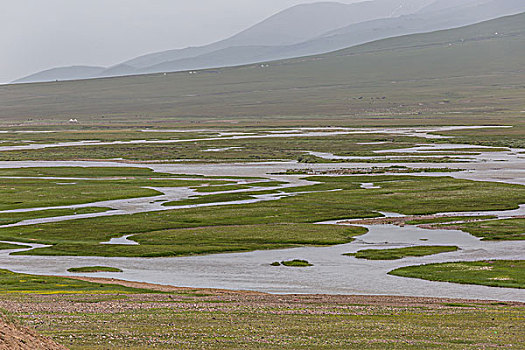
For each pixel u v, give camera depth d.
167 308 81.56
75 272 120.62
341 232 156.75
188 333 65.25
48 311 78.38
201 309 80.75
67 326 67.94
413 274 112.06
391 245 141.00
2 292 97.38
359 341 61.81
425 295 96.50
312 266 122.12
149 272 119.31
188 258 133.00
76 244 147.50
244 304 85.69
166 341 61.16
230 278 112.81
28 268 124.75
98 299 90.12
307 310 80.44
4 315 52.72
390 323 71.62
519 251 130.75
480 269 114.06
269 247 142.25
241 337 63.56
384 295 96.31
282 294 97.06
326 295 95.38
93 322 70.56
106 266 125.31
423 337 64.06
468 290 99.31
